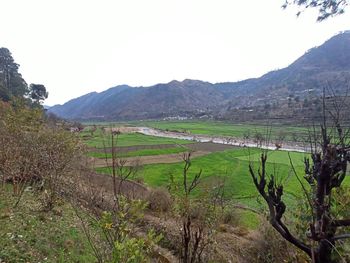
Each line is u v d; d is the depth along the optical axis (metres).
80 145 19.84
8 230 11.27
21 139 16.94
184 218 8.48
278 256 10.70
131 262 5.48
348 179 16.95
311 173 4.96
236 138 91.62
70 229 13.18
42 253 10.50
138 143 76.62
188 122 174.88
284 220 7.43
